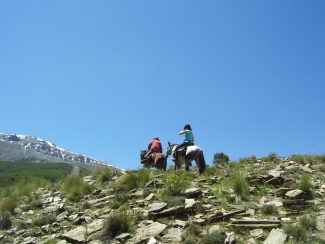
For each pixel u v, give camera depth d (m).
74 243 8.88
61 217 10.99
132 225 9.30
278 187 12.25
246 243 7.85
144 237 8.45
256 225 8.62
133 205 11.18
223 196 11.34
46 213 11.73
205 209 10.00
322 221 8.68
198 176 15.07
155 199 11.38
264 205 9.81
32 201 13.55
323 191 11.45
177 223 9.02
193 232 8.47
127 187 13.39
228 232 8.43
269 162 18.14
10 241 9.46
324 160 17.95
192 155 14.89
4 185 19.08
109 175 16.03
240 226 8.66
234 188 11.67
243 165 17.75
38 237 9.73
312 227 8.24
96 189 14.26
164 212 9.69
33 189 17.06
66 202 12.88
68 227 10.03
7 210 12.05
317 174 14.45
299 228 8.02
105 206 11.56
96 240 8.79
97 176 16.53
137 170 15.70
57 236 9.48
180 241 8.08
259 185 12.43
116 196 11.94
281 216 9.38
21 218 11.54
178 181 11.72
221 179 13.88
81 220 10.32
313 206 9.91
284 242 7.62
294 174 13.75
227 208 10.09
